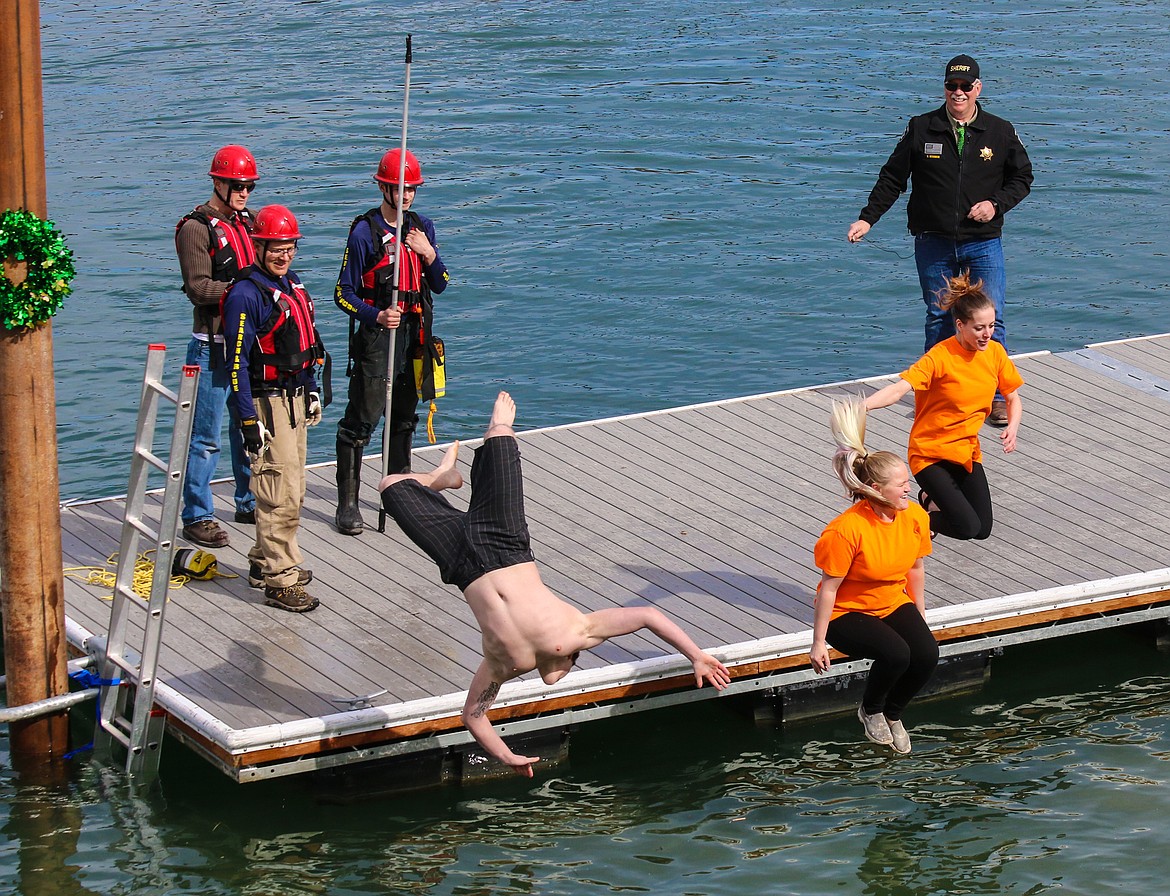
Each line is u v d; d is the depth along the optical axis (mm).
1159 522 22781
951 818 18078
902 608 18141
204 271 21219
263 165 49344
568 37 68125
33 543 18469
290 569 20344
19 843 17672
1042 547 22047
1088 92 57250
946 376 19484
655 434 26422
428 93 58938
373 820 18172
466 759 18719
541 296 38969
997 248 26094
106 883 16953
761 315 37875
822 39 66812
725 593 20891
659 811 18344
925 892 16656
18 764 19125
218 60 64875
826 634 18000
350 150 51219
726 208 45719
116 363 34250
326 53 65875
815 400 27875
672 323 37281
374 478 24719
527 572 16000
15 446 18188
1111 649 22250
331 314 37562
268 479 19812
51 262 17469
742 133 53188
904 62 62312
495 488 16078
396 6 75438
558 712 18734
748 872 17062
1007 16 70688
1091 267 40844
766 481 24531
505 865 17266
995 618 20344
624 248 42469
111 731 19000
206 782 19000
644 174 49000
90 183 47625
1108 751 19547
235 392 19156
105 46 67812
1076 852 17344
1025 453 25297
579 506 23641
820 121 54344
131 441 30516
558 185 47906
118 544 22422
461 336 36406
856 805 18422
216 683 18500
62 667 19062
